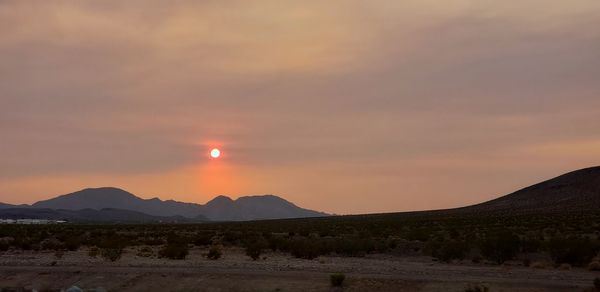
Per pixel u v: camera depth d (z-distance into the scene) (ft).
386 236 208.74
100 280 109.91
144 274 110.73
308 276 102.27
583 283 90.43
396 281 95.50
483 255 132.46
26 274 117.08
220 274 106.73
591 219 296.92
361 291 92.73
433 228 260.42
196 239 204.64
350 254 157.17
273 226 368.68
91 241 204.85
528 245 137.80
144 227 393.70
